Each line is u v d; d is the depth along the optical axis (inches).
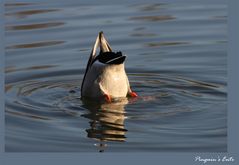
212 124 544.7
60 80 683.4
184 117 561.3
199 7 943.7
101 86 620.1
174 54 755.4
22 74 693.9
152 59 739.4
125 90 627.5
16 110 586.9
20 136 526.0
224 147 498.9
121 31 826.8
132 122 552.1
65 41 793.6
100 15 898.1
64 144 508.4
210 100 608.7
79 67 718.5
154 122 551.5
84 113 579.5
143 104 601.3
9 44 781.9
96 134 527.2
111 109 589.9
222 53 757.9
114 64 609.0
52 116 571.5
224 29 839.1
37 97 627.5
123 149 495.8
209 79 676.1
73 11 919.0
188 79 678.5
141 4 965.2
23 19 874.8
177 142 508.4
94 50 634.8
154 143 506.9
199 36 815.1
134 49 768.9
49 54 753.6
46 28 838.5
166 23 862.5
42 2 973.2
